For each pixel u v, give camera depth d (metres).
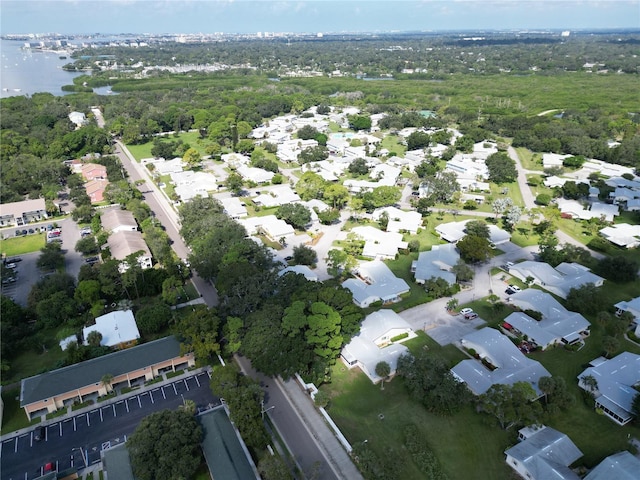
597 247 134.25
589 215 154.88
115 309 102.81
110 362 81.06
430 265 119.81
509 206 152.75
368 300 105.00
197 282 115.62
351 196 173.62
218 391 73.69
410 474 64.62
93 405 77.19
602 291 113.00
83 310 103.12
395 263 125.94
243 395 70.81
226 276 97.88
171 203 167.25
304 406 76.62
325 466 65.88
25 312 98.94
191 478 63.66
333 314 83.31
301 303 84.50
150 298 108.31
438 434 71.00
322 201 169.75
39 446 69.50
